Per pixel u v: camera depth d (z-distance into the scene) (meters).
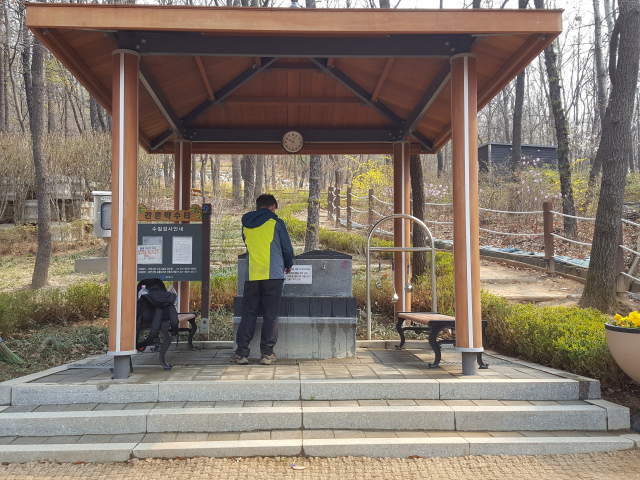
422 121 6.73
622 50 7.24
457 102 4.49
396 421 3.71
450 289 7.46
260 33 4.17
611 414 3.80
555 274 9.60
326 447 3.39
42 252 10.02
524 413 3.76
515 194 14.43
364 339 6.44
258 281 4.91
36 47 10.19
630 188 14.16
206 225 6.25
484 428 3.72
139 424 3.62
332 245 14.03
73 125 35.25
